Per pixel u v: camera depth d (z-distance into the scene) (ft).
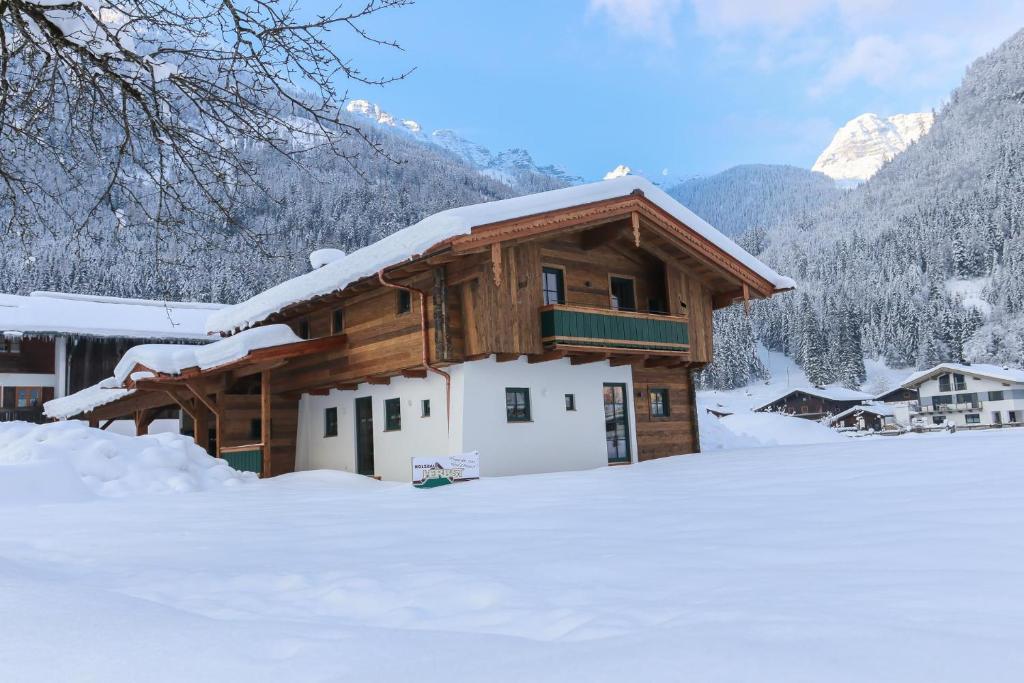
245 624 9.42
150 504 31.76
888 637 7.03
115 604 10.16
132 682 7.00
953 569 10.37
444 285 45.73
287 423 61.52
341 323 56.39
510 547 15.24
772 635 7.36
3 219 17.22
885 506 17.76
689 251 54.75
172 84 15.37
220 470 45.93
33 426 47.67
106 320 93.04
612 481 31.73
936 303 389.19
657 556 13.08
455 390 46.52
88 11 14.40
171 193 16.33
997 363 358.43
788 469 32.32
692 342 58.23
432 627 9.64
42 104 16.16
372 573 13.05
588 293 52.65
